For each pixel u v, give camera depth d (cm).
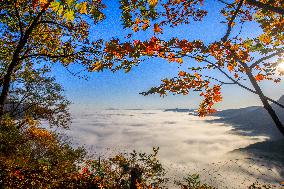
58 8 472
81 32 1311
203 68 471
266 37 518
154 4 519
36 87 2333
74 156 1809
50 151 1848
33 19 1269
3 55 1420
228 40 443
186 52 430
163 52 432
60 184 1131
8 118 1524
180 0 548
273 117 390
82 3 480
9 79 1202
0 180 998
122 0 518
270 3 473
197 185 1345
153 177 1288
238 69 455
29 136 1897
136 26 540
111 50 427
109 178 1248
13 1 1152
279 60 448
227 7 577
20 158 1343
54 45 1371
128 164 1273
